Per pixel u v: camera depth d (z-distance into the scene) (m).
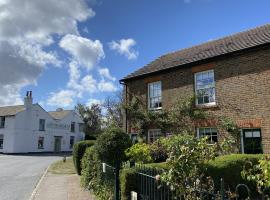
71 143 58.59
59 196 11.36
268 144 13.77
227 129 15.17
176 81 18.14
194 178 5.69
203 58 16.66
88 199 10.41
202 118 16.36
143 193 7.44
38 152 50.75
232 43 17.05
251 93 14.62
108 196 8.99
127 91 21.27
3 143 48.00
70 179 15.92
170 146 5.95
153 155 11.80
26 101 49.62
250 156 10.10
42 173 19.72
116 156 11.43
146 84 20.00
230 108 15.35
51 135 53.84
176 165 5.66
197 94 16.91
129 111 20.52
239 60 15.30
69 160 30.19
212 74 16.52
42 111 52.31
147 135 19.02
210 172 8.99
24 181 16.05
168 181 5.78
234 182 9.27
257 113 14.30
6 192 12.86
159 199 6.69
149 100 19.77
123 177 7.85
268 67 14.16
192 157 5.65
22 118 48.53
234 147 14.75
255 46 14.54
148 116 18.86
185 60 18.20
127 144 11.70
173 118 17.56
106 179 9.50
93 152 12.12
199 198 5.58
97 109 69.75
